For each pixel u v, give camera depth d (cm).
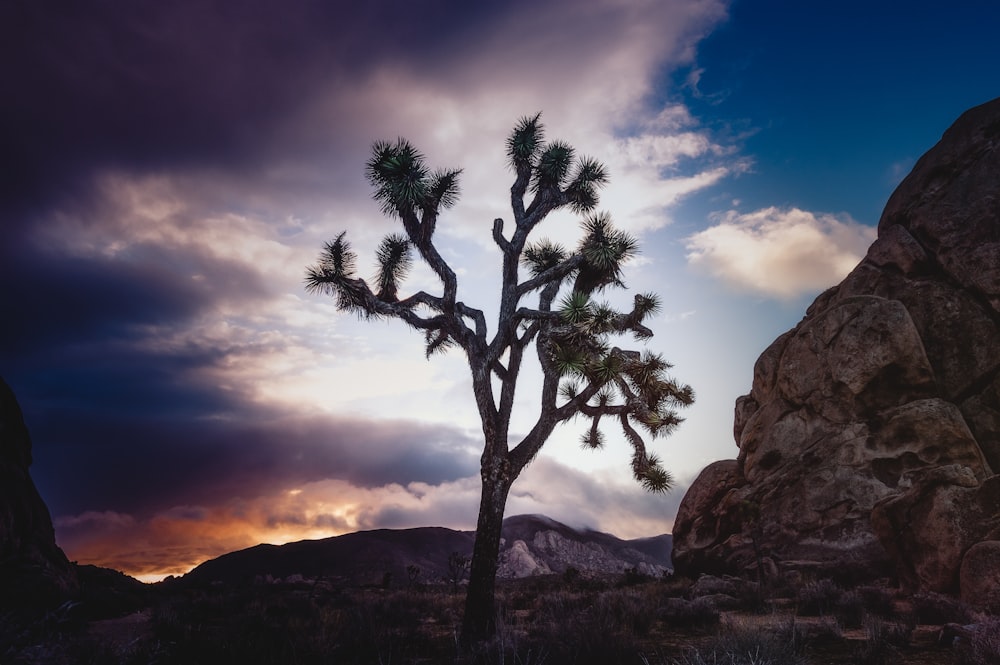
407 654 927
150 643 905
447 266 1309
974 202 2712
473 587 1127
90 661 661
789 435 2858
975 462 2328
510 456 1224
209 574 8925
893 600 1559
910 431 2456
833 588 1692
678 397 1385
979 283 2553
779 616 1265
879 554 2270
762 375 3262
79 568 2167
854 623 1212
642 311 1397
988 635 809
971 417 2473
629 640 825
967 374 2527
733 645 695
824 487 2553
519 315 1298
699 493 3077
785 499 2667
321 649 888
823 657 860
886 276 2909
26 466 1964
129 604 1697
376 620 1261
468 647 952
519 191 1458
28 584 1481
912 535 1719
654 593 2161
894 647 900
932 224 2792
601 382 1284
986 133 2844
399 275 1430
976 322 2556
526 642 843
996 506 1588
